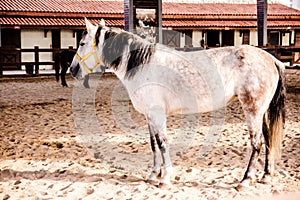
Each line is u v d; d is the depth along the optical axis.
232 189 4.80
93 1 30.67
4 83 16.08
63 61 14.76
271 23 32.06
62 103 11.17
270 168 5.01
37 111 9.98
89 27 5.19
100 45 5.13
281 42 33.56
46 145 6.90
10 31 25.80
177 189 4.82
